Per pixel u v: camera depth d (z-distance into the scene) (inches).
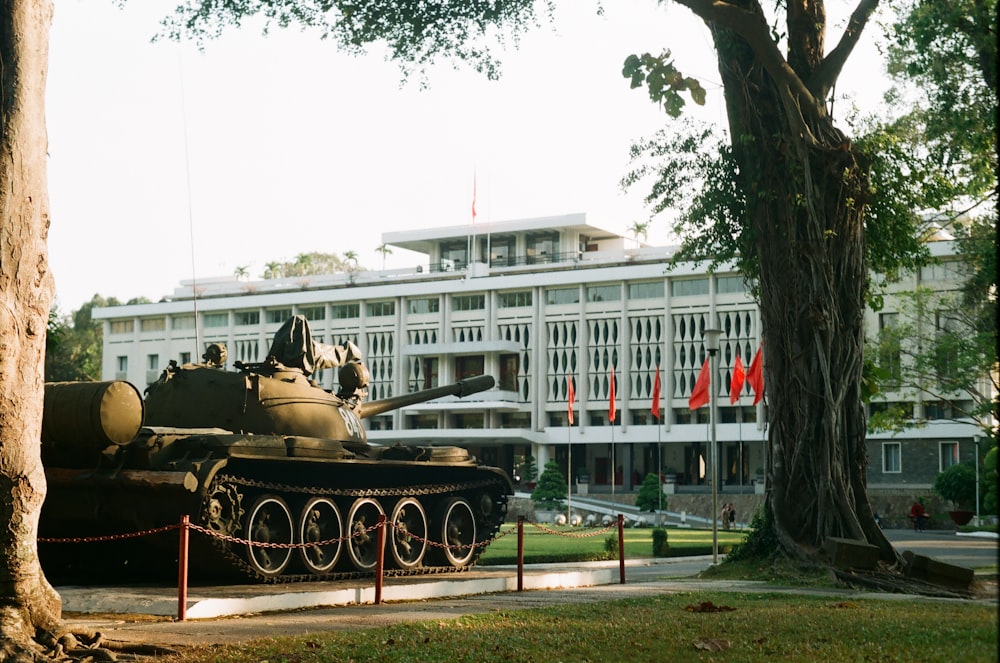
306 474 645.9
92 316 3745.1
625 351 3063.5
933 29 692.1
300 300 3447.3
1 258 363.9
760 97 733.3
